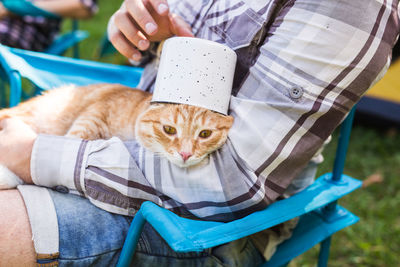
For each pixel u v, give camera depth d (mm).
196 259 890
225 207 832
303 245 1021
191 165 836
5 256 721
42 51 2311
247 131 816
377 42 795
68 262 755
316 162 1037
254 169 828
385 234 1959
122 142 864
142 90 1115
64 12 2246
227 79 842
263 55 840
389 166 2607
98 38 4344
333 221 1093
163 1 886
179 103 827
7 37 2107
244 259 929
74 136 994
